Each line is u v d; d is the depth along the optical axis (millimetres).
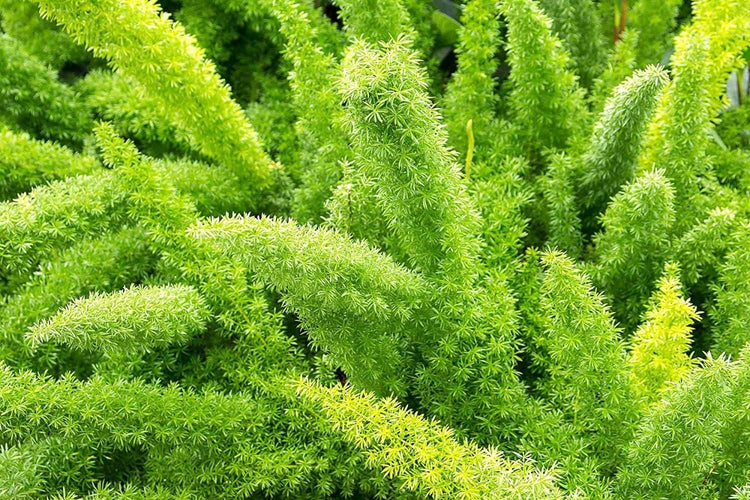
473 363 799
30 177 940
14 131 1020
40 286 888
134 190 837
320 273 713
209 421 782
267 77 1097
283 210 990
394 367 810
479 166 922
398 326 780
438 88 1071
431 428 717
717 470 765
